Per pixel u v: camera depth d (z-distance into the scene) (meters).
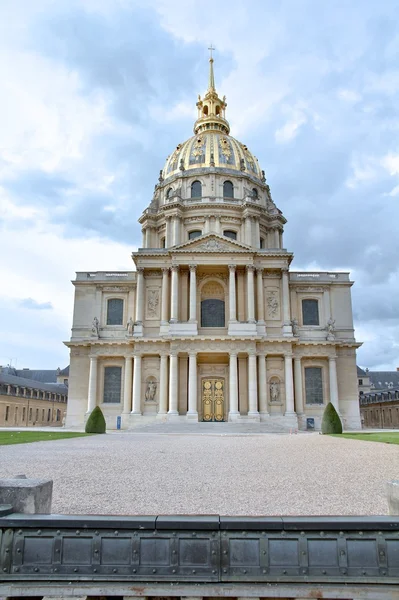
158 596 6.35
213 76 101.88
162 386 60.97
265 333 62.78
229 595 6.23
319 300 68.62
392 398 92.19
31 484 7.55
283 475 16.75
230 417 58.28
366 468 18.39
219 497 12.80
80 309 68.12
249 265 63.94
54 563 6.45
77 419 64.44
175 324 61.66
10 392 85.75
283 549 6.37
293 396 61.66
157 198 85.19
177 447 28.30
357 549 6.32
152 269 65.69
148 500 12.38
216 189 80.06
